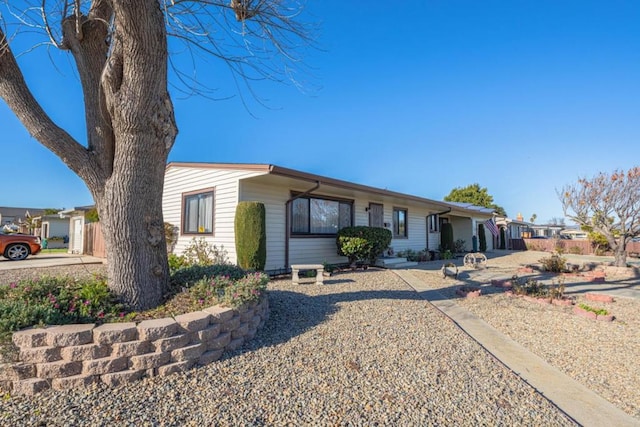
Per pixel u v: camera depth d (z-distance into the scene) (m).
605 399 2.64
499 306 5.81
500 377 2.97
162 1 4.31
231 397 2.50
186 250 8.88
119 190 3.72
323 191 10.12
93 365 2.59
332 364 3.13
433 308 5.44
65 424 2.11
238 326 3.52
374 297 6.00
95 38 4.00
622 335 4.29
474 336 4.14
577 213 11.80
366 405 2.44
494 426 2.21
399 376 2.92
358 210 11.63
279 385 2.70
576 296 6.88
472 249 19.55
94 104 3.96
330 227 10.57
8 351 2.48
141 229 3.79
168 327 2.86
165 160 3.99
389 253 12.33
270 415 2.28
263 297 4.29
